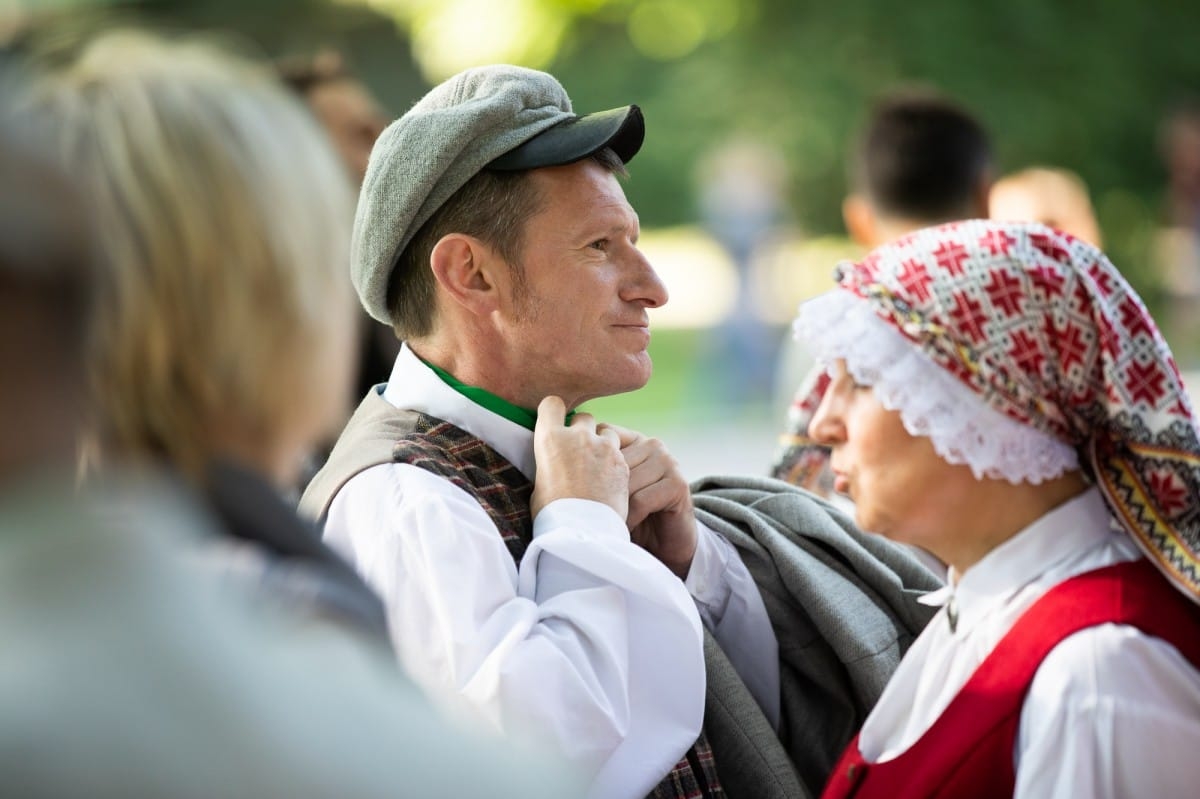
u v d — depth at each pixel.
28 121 2.04
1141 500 3.66
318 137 2.54
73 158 2.34
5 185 1.94
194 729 1.84
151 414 2.41
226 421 2.45
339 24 31.80
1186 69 33.31
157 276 2.35
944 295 3.69
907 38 34.69
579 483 4.29
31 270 1.94
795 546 4.97
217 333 2.38
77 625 1.88
